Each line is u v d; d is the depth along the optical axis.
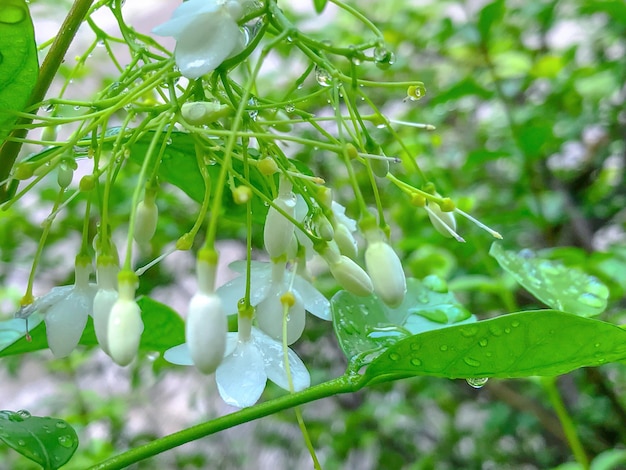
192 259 0.55
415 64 0.58
